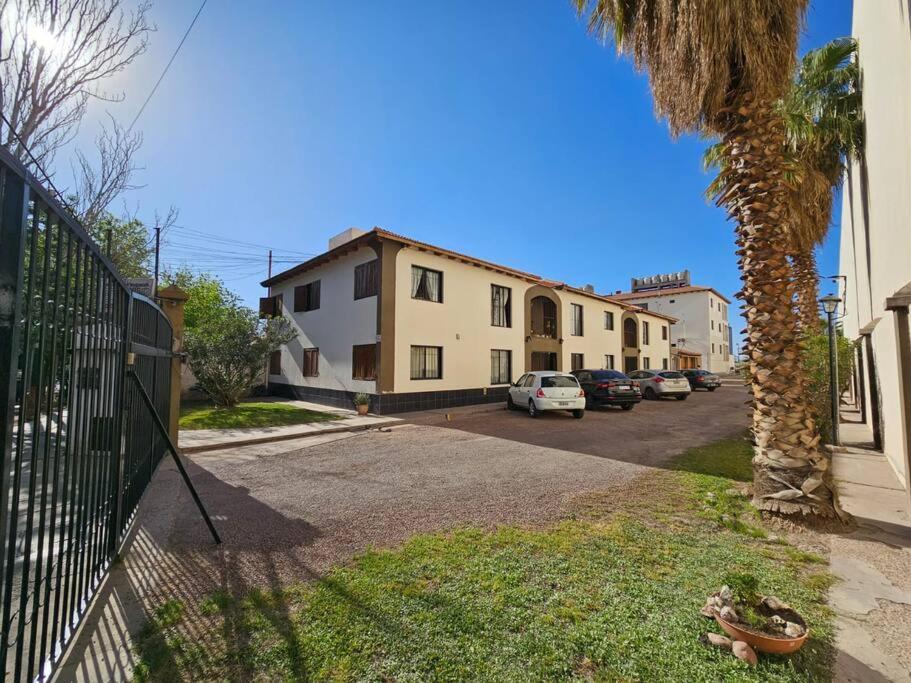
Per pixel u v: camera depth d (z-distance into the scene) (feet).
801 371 15.23
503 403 55.57
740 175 16.29
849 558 11.85
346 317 50.49
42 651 6.74
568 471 21.52
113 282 10.93
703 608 8.93
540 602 9.48
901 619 8.96
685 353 125.18
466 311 53.31
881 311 25.38
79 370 8.50
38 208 6.12
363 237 45.14
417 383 47.14
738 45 14.87
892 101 19.36
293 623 8.72
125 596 9.78
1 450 5.25
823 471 14.28
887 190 21.65
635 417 43.34
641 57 17.94
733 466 22.40
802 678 7.17
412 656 7.73
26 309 6.01
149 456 18.33
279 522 14.58
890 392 23.40
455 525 14.25
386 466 22.86
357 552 12.16
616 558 11.69
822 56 30.68
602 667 7.45
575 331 73.51
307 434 32.78
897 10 17.66
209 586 10.24
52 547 7.12
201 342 44.37
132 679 7.18
